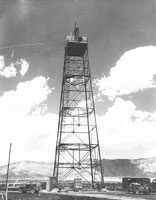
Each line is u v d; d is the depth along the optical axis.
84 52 48.78
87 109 46.94
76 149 44.72
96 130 45.84
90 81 48.81
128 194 33.19
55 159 44.53
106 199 25.61
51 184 42.00
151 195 31.22
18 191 37.72
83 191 40.38
